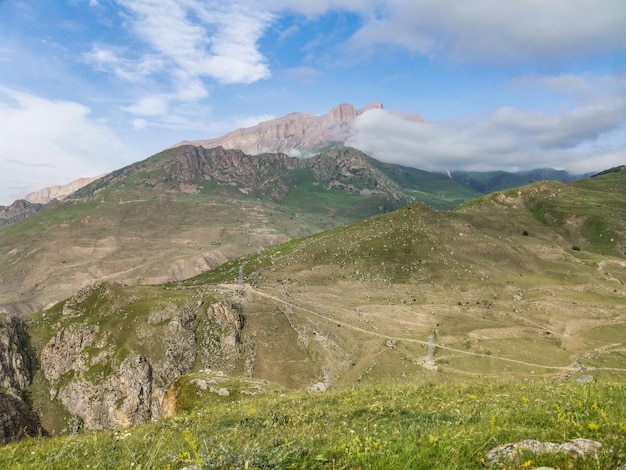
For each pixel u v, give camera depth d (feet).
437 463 26.08
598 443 26.21
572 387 63.21
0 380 485.97
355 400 70.49
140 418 452.35
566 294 627.87
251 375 470.80
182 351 501.56
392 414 56.80
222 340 513.45
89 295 595.47
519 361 454.40
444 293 639.35
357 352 492.95
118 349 491.72
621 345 486.38
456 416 52.08
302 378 465.47
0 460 42.60
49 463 39.78
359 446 29.99
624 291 643.86
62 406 478.18
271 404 75.15
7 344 516.32
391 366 453.17
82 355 499.10
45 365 522.88
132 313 535.60
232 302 574.97
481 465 26.37
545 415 42.57
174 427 58.75
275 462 28.91
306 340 517.55
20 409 118.52
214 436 48.93
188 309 545.03
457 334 522.47
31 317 588.91
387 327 545.03
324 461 29.12
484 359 459.32
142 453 42.06
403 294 639.35
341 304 612.29
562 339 508.94
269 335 525.34
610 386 58.23
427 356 468.34
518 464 25.13
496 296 627.05
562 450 25.79
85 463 39.81
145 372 470.80
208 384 117.70
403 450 28.63
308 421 56.65
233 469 28.55
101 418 456.04
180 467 34.01
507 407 53.62
